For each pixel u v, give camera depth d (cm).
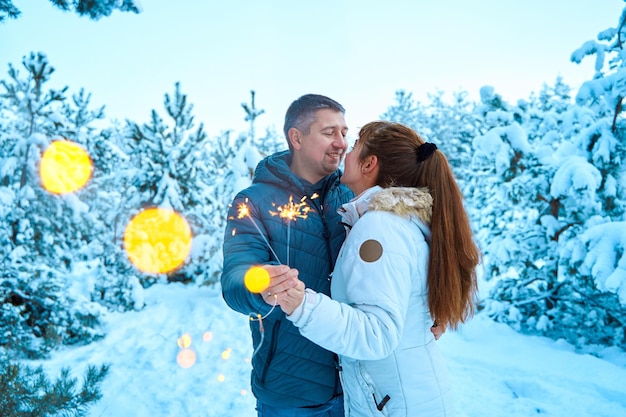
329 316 127
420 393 149
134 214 1271
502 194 848
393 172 169
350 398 165
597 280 599
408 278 142
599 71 747
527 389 507
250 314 146
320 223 199
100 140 1305
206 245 1279
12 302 714
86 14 412
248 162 1248
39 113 925
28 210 872
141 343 723
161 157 1294
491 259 851
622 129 704
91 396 313
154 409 474
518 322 774
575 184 704
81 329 712
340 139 201
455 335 731
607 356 632
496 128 846
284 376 189
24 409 283
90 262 1212
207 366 611
